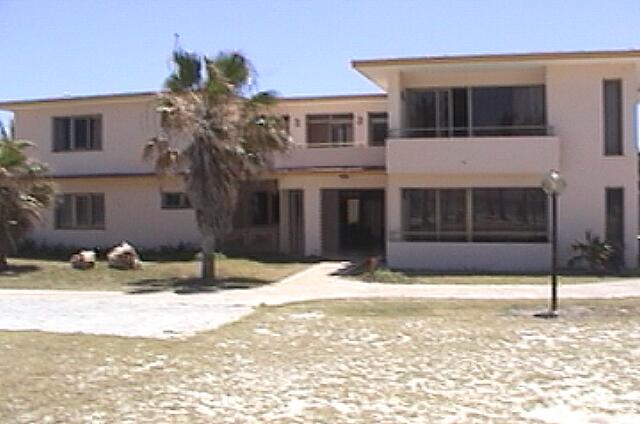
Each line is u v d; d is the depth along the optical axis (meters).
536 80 29.31
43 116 36.31
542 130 29.20
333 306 20.14
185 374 12.25
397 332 16.06
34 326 17.23
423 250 28.97
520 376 11.88
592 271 27.48
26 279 26.30
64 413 10.05
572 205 28.64
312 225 32.75
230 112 25.55
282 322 17.50
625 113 28.42
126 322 17.72
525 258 28.41
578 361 12.95
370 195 35.69
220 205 25.50
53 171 36.03
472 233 29.12
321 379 11.83
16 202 28.16
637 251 28.36
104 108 35.50
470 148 28.55
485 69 29.22
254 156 25.77
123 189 35.28
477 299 21.23
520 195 28.84
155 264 29.50
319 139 36.34
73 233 35.75
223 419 9.70
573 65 28.47
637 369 12.31
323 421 9.55
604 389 11.05
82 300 21.83
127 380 11.85
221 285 24.86
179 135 25.92
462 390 11.06
